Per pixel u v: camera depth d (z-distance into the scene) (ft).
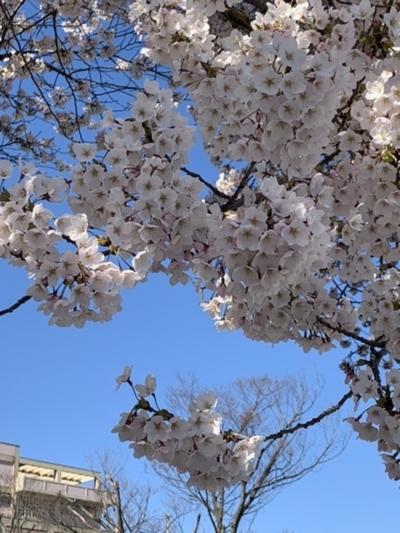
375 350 13.75
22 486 68.39
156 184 9.36
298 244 8.64
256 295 9.37
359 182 12.42
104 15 21.25
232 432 10.85
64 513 58.03
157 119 9.75
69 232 9.03
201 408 10.59
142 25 11.25
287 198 8.91
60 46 22.66
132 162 9.70
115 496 48.37
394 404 12.28
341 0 12.09
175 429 10.29
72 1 18.49
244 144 10.93
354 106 12.06
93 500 60.54
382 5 11.23
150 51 11.12
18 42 18.19
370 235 12.96
